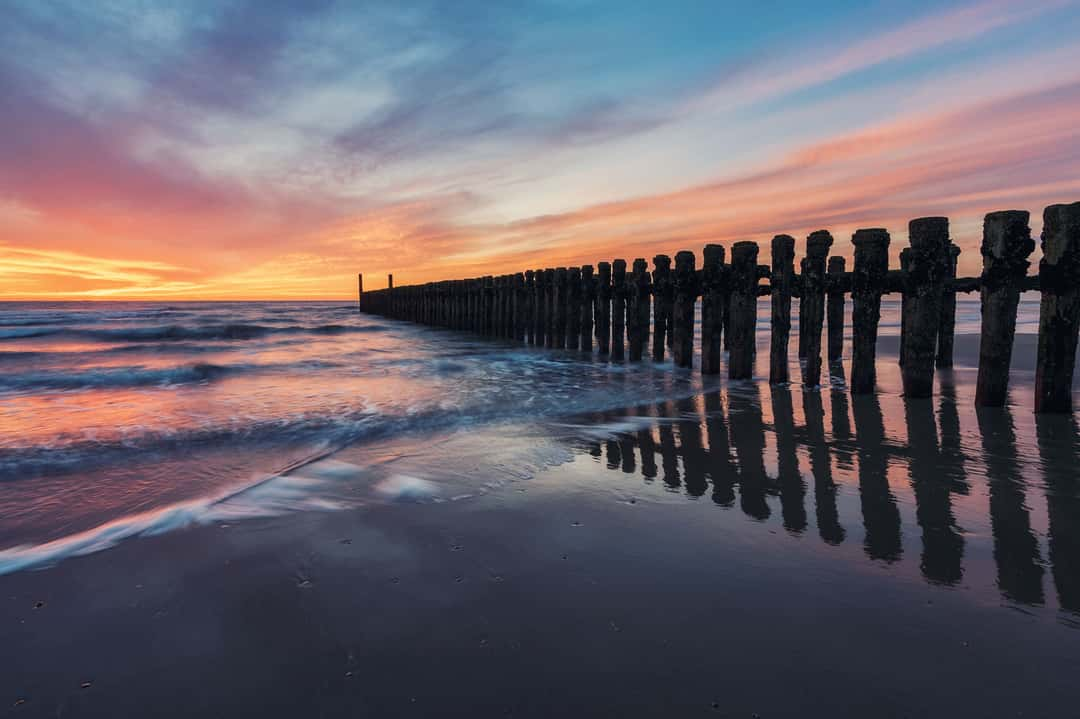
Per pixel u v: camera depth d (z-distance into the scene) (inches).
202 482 137.2
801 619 68.4
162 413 228.8
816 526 97.4
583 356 431.5
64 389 303.4
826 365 327.3
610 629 67.7
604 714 53.3
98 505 121.8
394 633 68.5
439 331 829.8
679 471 133.4
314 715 54.7
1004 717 51.4
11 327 873.5
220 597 78.7
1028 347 350.6
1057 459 132.6
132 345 614.2
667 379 295.4
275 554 92.5
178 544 97.2
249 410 233.3
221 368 387.5
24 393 289.4
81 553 94.3
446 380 320.5
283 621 72.2
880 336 487.8
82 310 1982.0
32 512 117.6
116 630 71.3
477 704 55.3
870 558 84.5
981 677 56.9
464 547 93.1
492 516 107.2
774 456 143.4
